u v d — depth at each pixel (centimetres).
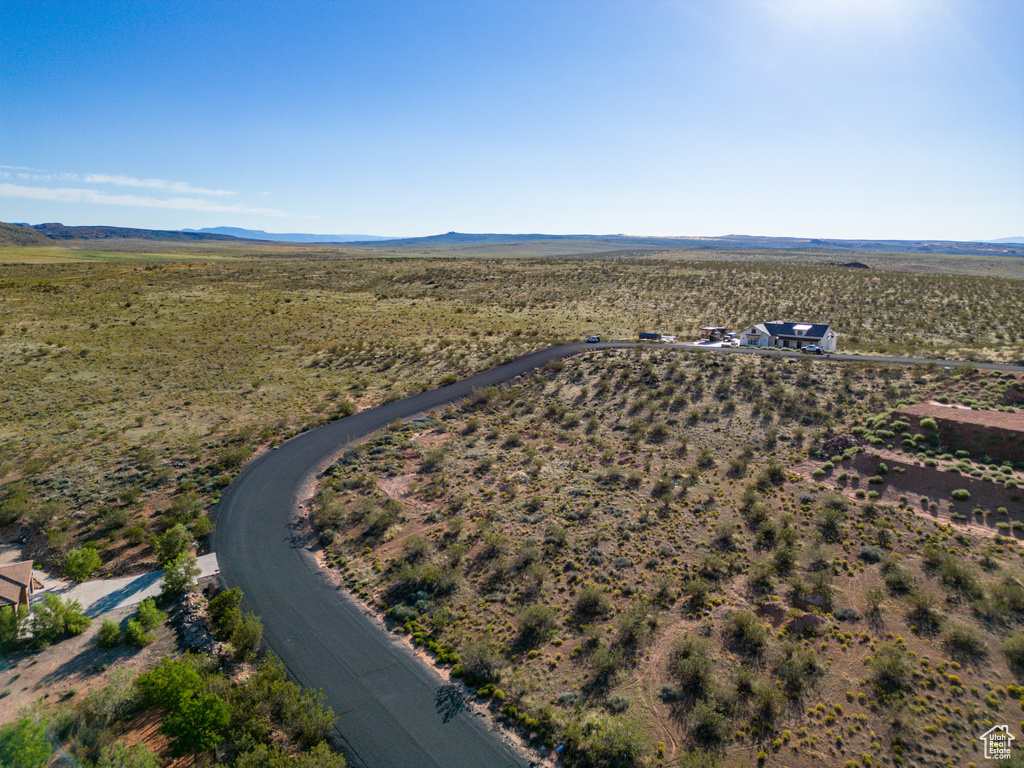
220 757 1917
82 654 2436
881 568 2978
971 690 2194
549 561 3133
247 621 2575
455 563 3125
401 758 1962
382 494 3931
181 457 4472
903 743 1978
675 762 1927
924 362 5797
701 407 5188
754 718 2111
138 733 2033
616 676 2322
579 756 1956
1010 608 2594
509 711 2156
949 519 3331
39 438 4712
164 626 2628
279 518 3641
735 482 3978
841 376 5509
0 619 2500
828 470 3994
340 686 2295
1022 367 5444
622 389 5753
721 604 2772
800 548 3194
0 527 3475
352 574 3061
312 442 4838
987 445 3841
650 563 3100
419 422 5225
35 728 1866
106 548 3259
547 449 4659
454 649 2520
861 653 2420
